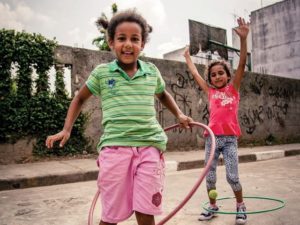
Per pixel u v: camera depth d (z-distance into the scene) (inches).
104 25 91.3
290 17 788.6
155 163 78.3
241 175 243.1
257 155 351.9
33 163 276.5
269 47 828.6
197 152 357.7
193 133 390.6
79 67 311.9
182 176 244.5
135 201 76.1
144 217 76.5
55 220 135.2
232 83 132.8
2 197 180.7
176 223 128.0
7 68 280.5
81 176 234.5
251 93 469.4
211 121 130.7
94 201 103.2
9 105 279.6
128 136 79.4
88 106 314.7
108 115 81.8
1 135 276.5
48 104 295.6
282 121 508.4
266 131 485.4
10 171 236.7
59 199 172.4
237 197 127.6
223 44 649.0
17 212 147.5
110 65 84.5
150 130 81.1
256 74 477.4
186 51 147.9
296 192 180.2
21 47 284.4
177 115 98.0
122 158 78.4
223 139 127.8
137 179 77.2
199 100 397.7
